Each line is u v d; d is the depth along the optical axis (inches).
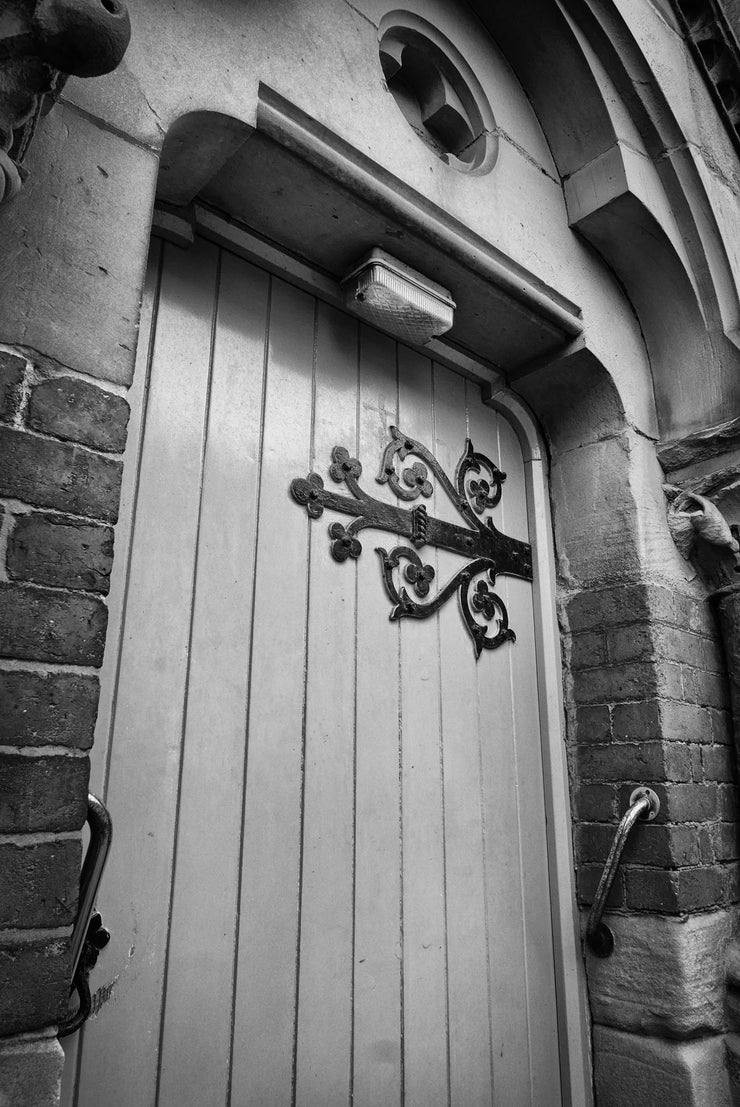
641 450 81.7
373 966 58.5
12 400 36.5
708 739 76.2
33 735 33.9
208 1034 49.0
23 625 34.6
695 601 80.8
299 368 66.2
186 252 60.8
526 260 74.7
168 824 50.1
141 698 50.6
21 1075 30.8
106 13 32.7
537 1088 67.2
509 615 78.7
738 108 94.7
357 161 61.0
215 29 52.9
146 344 56.6
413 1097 58.4
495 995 66.2
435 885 64.4
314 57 60.0
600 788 74.9
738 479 78.2
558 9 76.8
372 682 64.3
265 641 57.9
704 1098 63.9
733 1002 67.4
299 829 56.6
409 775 65.0
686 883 68.5
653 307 85.9
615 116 80.0
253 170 57.7
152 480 54.4
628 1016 68.5
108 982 45.7
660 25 86.3
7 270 38.0
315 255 67.0
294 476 63.2
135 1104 45.3
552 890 73.4
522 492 85.0
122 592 51.3
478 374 82.6
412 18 72.8
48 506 36.6
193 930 49.8
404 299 66.1
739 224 87.4
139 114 46.4
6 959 31.3
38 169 40.6
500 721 74.3
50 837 33.6
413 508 71.8
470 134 78.1
